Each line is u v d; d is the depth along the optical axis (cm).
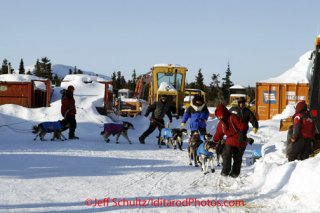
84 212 712
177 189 937
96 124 2472
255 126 1153
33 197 810
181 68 3162
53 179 1002
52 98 3172
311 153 1087
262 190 909
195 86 8088
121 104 3541
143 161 1377
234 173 1102
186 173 1162
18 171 1090
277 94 2997
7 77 3102
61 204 763
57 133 1941
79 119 2495
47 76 8512
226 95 7762
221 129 1104
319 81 1216
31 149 1563
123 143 1955
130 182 1005
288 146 1076
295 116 1056
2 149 1535
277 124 2619
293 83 2966
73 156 1415
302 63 3186
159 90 2970
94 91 3206
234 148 1098
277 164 1051
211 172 1182
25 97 2702
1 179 975
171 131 1783
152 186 964
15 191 855
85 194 855
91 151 1577
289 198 791
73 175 1066
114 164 1282
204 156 1161
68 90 1981
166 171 1188
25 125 2298
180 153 1645
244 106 1156
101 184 968
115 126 1944
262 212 728
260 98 3034
